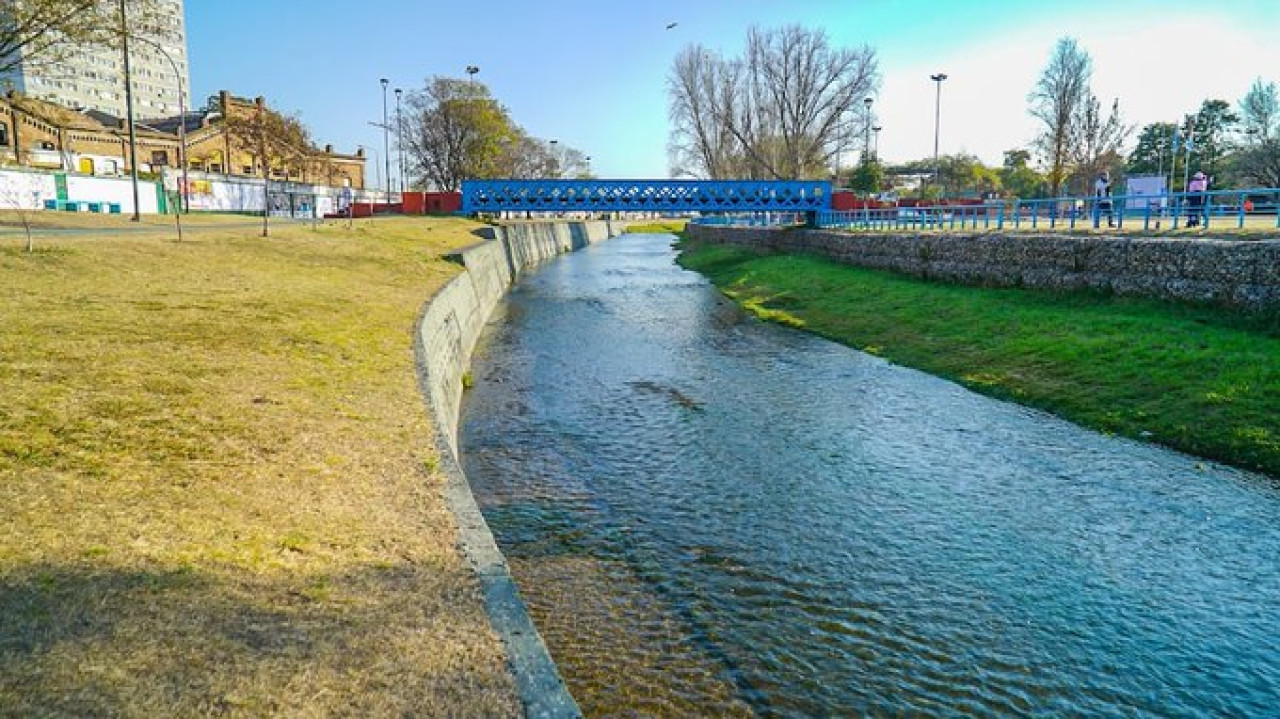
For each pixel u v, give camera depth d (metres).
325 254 24.11
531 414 14.51
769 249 46.16
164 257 18.38
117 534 5.47
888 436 12.75
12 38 23.94
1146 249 17.61
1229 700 6.00
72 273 14.88
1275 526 8.88
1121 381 13.70
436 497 7.32
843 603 7.40
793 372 17.83
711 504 9.95
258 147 58.94
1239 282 15.17
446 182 72.50
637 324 26.11
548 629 6.85
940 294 23.25
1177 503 9.56
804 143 63.59
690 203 46.56
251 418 8.44
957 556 8.41
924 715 5.76
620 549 8.59
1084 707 5.90
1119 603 7.40
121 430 7.40
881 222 37.59
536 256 57.44
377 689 4.22
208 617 4.64
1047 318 18.12
